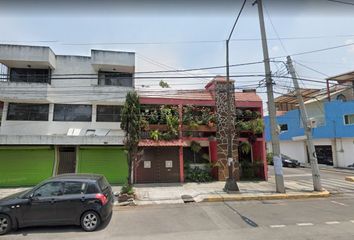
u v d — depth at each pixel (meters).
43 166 17.66
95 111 19.80
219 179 18.20
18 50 18.53
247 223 8.74
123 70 20.95
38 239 7.55
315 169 14.76
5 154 17.36
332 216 9.55
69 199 8.38
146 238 7.41
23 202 8.27
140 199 12.81
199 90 19.09
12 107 18.95
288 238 7.14
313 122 15.30
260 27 15.05
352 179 18.56
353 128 26.84
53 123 19.09
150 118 17.94
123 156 18.31
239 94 20.09
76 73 20.12
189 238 7.32
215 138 18.53
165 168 17.88
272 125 14.55
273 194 13.51
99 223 8.40
